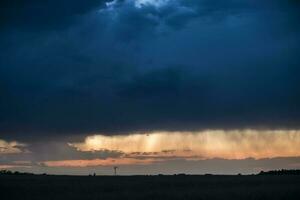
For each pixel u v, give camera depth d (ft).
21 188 210.59
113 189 208.54
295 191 169.99
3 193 191.21
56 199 164.66
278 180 264.31
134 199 157.48
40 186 222.28
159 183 248.93
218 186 224.12
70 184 238.27
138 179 300.61
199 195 163.84
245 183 241.35
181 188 212.02
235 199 152.25
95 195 173.99
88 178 312.09
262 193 164.04
